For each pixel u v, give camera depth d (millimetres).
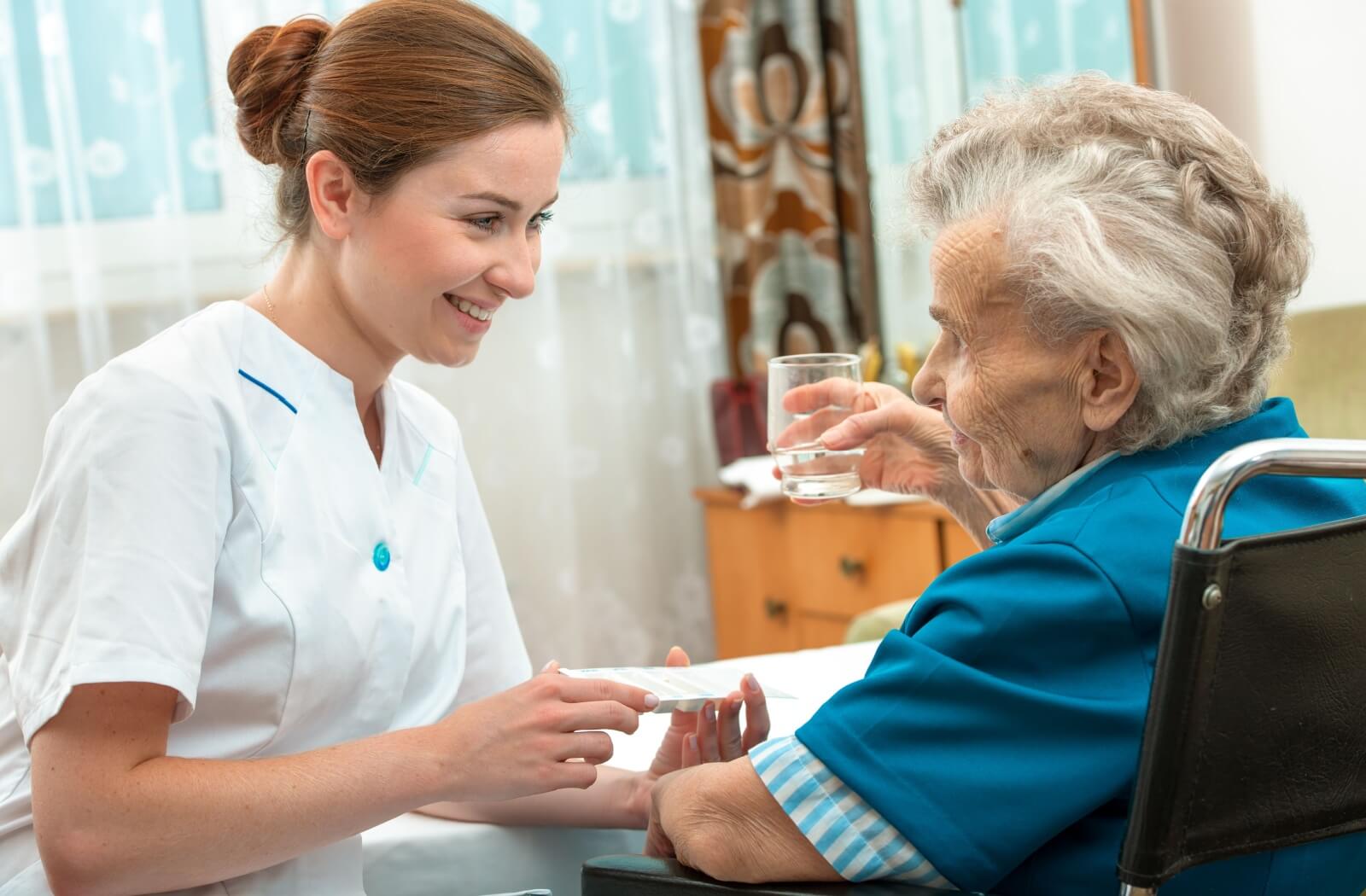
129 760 1140
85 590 1151
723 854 1088
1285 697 948
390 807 1182
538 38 3545
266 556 1263
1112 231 1050
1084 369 1082
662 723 1777
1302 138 2666
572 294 3688
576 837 1521
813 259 3703
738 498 3539
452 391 3531
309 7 3271
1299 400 2404
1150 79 2779
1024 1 2975
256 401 1298
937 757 1031
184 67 3230
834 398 1619
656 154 3674
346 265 1313
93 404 1213
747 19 3643
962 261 1107
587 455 3734
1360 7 2508
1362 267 2604
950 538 2977
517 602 3625
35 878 1245
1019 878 1070
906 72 3367
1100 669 1027
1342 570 955
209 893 1230
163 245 3207
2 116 3062
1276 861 1055
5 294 3086
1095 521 1051
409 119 1247
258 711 1275
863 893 1041
